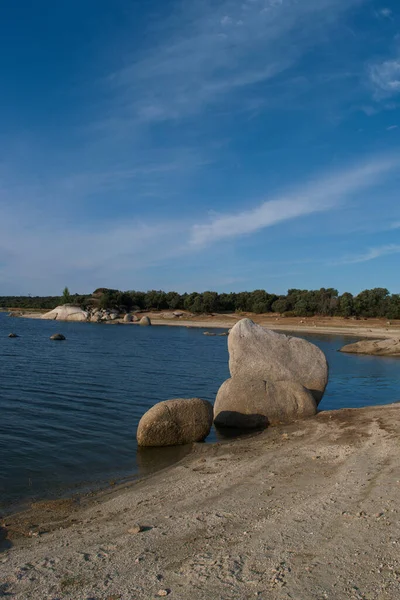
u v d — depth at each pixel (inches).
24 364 1144.2
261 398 572.4
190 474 380.5
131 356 1407.5
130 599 180.4
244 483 336.5
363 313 3821.4
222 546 224.4
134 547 232.4
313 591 174.7
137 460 444.1
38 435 522.9
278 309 4274.1
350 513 252.7
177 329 3115.2
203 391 835.4
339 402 761.6
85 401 713.0
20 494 350.6
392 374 1122.0
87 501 331.6
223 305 4724.4
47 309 5989.2
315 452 411.2
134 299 4911.4
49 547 244.2
